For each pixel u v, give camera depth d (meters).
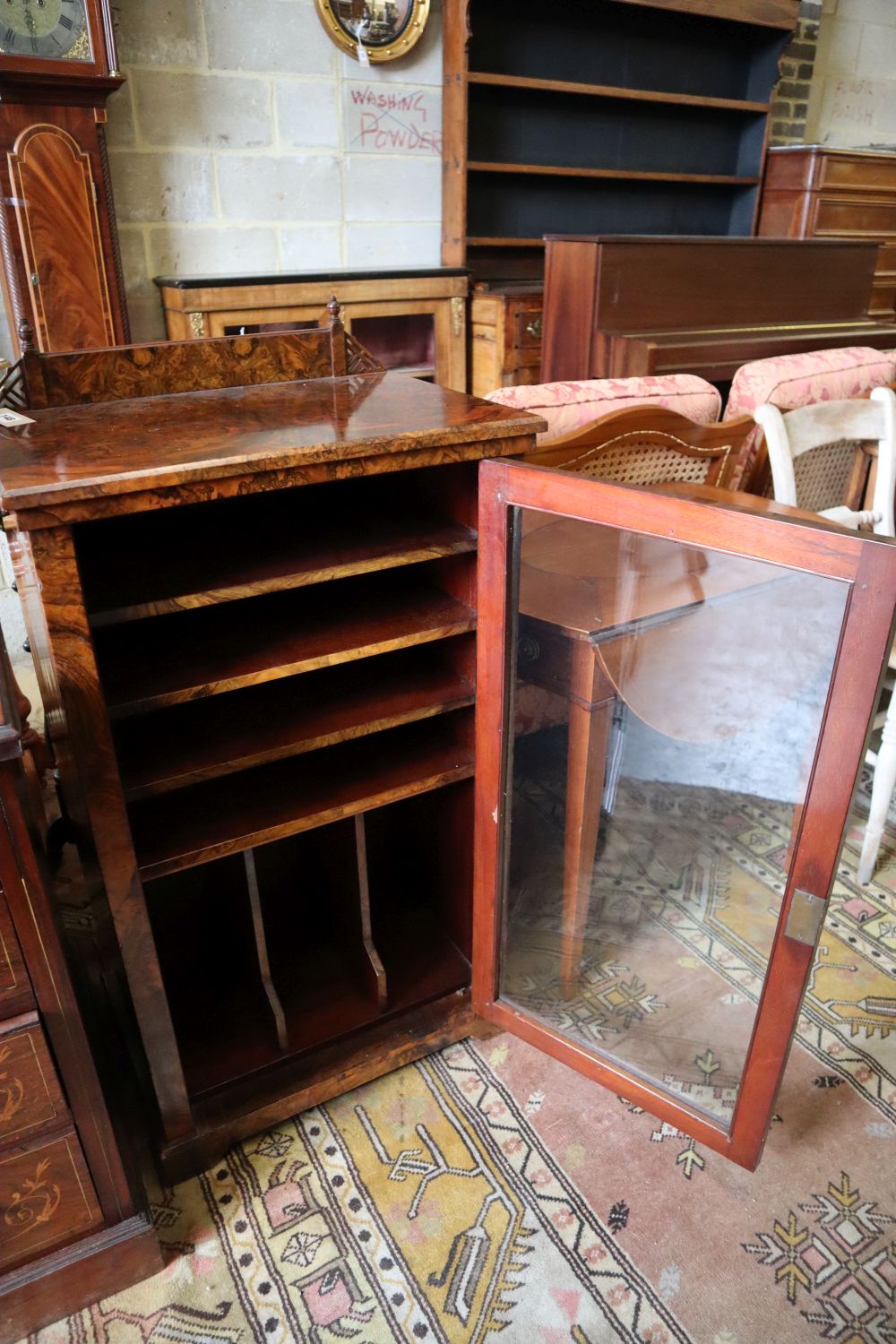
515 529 1.09
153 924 1.58
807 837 0.96
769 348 3.25
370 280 3.45
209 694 1.03
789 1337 1.07
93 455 0.95
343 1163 1.28
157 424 1.09
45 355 1.17
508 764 1.22
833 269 3.65
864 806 2.05
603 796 1.22
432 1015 1.42
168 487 0.91
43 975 0.91
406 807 1.61
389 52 3.44
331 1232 1.19
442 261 3.93
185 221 3.36
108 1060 1.37
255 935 1.26
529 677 1.17
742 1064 1.13
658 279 3.22
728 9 3.84
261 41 3.25
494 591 1.12
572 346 3.32
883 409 1.87
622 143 4.18
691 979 1.17
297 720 1.17
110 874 1.03
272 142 3.41
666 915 1.21
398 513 1.26
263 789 1.23
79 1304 1.10
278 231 3.55
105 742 0.96
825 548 0.83
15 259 2.85
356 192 3.64
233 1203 1.23
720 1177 1.26
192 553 1.11
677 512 0.93
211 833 1.13
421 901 1.65
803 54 4.51
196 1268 1.15
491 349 3.72
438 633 1.17
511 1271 1.14
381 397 1.26
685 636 1.00
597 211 4.25
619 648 1.09
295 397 1.25
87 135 2.80
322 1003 1.43
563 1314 1.09
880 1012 1.53
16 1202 1.01
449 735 1.36
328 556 1.10
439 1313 1.10
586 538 1.04
